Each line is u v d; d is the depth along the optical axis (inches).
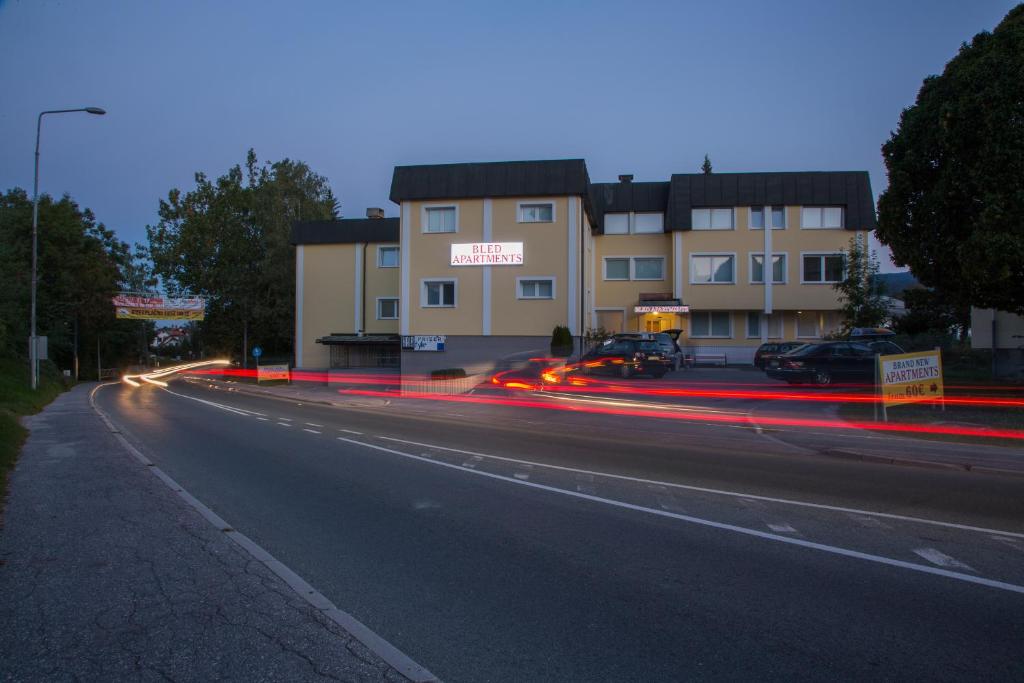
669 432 623.5
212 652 167.9
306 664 162.6
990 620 195.5
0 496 339.6
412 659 169.3
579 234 1282.0
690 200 1497.3
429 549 264.2
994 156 621.9
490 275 1299.2
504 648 176.4
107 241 2682.1
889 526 297.9
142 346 3408.0
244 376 2134.6
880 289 1298.0
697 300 1497.3
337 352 1648.6
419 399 1085.8
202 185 2201.0
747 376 1130.7
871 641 181.2
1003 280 639.1
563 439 581.3
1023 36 621.0
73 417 812.6
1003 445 502.9
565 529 293.1
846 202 1461.6
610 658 170.9
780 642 180.4
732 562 248.1
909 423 614.5
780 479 402.6
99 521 292.4
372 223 1646.2
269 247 2054.6
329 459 483.8
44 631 178.9
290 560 250.4
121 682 152.3
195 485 390.3
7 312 1193.4
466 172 1306.6
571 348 1227.2
